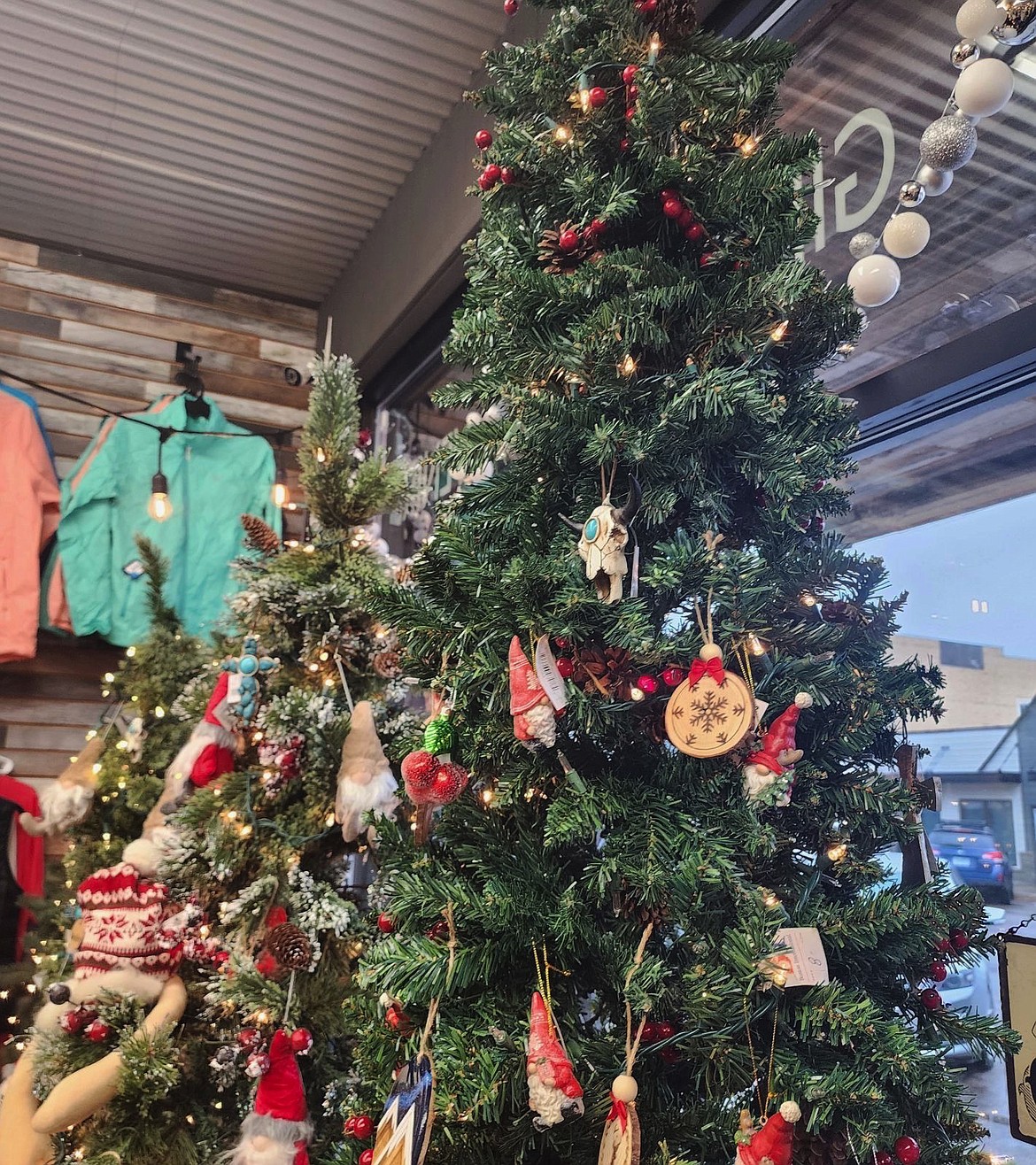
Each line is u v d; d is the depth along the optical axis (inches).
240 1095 57.2
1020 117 48.6
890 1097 32.7
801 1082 30.5
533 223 40.9
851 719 36.4
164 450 114.5
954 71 52.4
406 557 110.8
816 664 35.4
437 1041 33.0
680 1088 35.9
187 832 59.6
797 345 38.4
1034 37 40.0
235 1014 55.7
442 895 34.0
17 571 104.3
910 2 55.6
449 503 43.3
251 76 92.3
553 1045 30.8
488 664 36.3
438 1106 30.8
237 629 68.2
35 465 107.7
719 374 32.9
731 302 36.1
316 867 61.8
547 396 36.5
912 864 40.1
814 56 62.1
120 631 108.6
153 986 57.2
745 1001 30.3
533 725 33.3
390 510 71.8
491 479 39.5
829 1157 32.0
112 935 56.8
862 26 58.7
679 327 37.1
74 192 110.7
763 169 36.8
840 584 38.7
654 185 36.2
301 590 63.6
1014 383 48.7
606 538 33.9
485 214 43.6
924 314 53.4
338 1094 54.7
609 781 35.1
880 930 32.9
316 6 83.3
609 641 34.4
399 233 107.4
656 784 36.0
